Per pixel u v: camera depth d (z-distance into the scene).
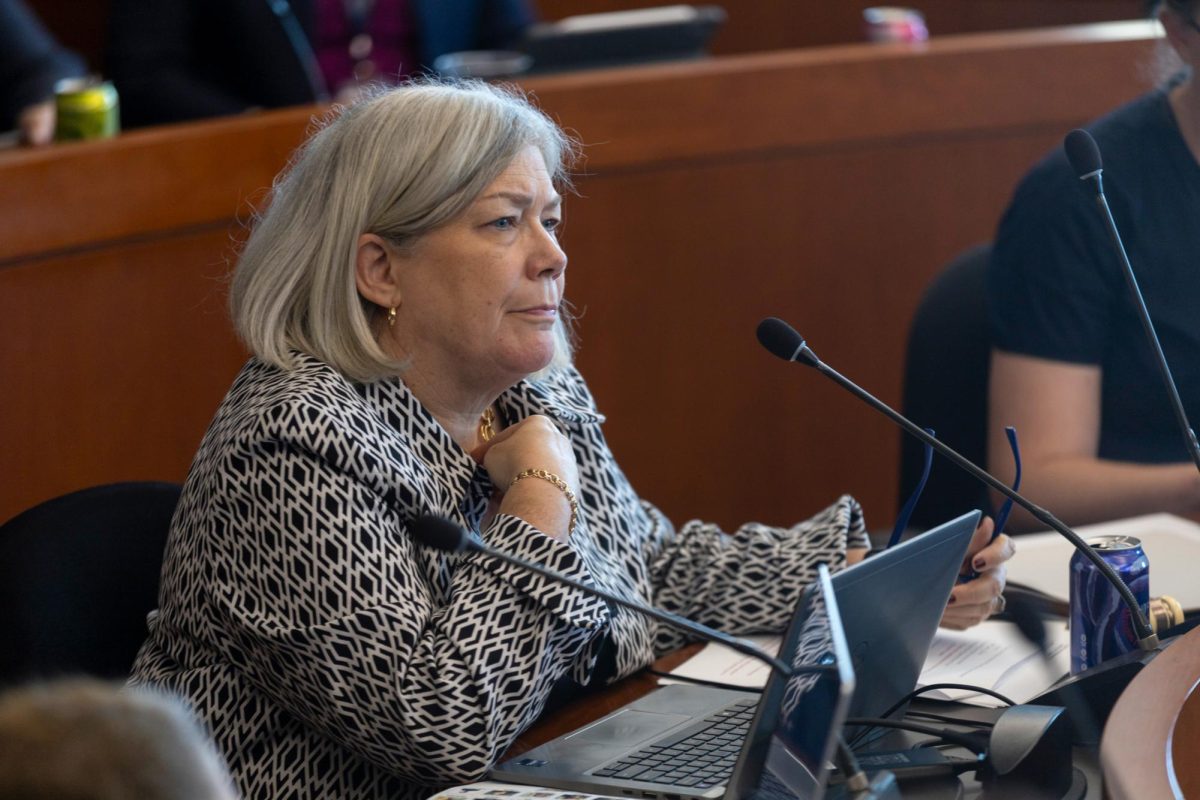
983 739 4.05
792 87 10.53
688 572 5.76
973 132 10.98
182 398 8.73
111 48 11.37
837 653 3.36
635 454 10.66
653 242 10.38
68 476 8.23
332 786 4.68
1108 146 6.95
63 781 1.86
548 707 4.95
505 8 12.78
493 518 4.91
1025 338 6.96
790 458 11.17
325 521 4.46
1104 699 4.20
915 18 12.10
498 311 4.93
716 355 10.77
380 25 12.42
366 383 4.92
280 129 8.89
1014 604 5.36
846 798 3.76
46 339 8.04
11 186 7.73
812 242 10.84
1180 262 6.82
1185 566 5.54
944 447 4.76
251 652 4.54
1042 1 16.09
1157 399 6.90
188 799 1.92
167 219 8.46
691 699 4.89
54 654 4.91
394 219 4.89
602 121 10.01
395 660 4.36
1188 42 6.63
